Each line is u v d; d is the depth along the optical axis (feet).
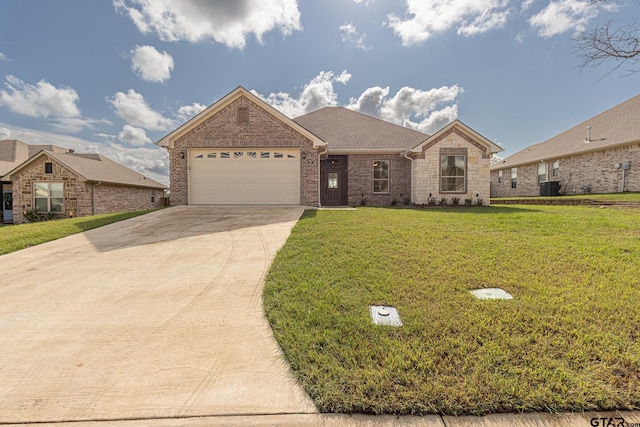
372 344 7.96
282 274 13.62
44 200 56.08
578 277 12.55
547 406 6.01
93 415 6.05
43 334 9.05
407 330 8.58
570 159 59.98
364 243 18.63
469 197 44.75
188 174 40.06
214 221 28.32
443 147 44.57
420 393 6.29
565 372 6.74
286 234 22.56
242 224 26.71
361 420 5.92
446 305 10.14
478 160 44.70
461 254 16.10
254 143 39.93
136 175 84.64
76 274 14.37
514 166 76.07
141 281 13.39
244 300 11.36
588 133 57.67
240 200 40.45
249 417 6.02
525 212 33.37
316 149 40.37
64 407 6.25
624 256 15.08
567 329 8.50
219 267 15.25
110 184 65.10
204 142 39.91
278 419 5.98
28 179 55.67
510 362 7.14
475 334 8.29
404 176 51.08
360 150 49.83
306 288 11.86
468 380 6.57
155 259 16.72
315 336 8.46
